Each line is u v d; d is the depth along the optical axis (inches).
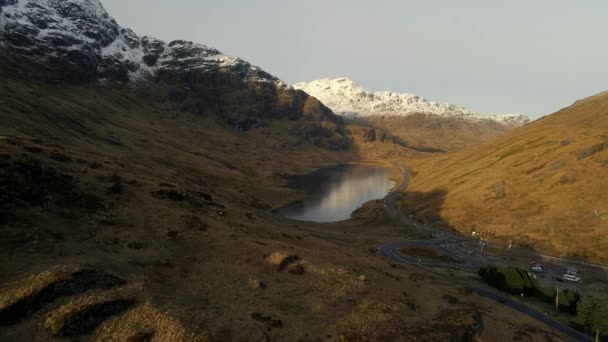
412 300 1833.2
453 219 4729.3
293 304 1540.4
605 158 4466.0
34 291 1148.5
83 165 2549.2
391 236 4377.5
